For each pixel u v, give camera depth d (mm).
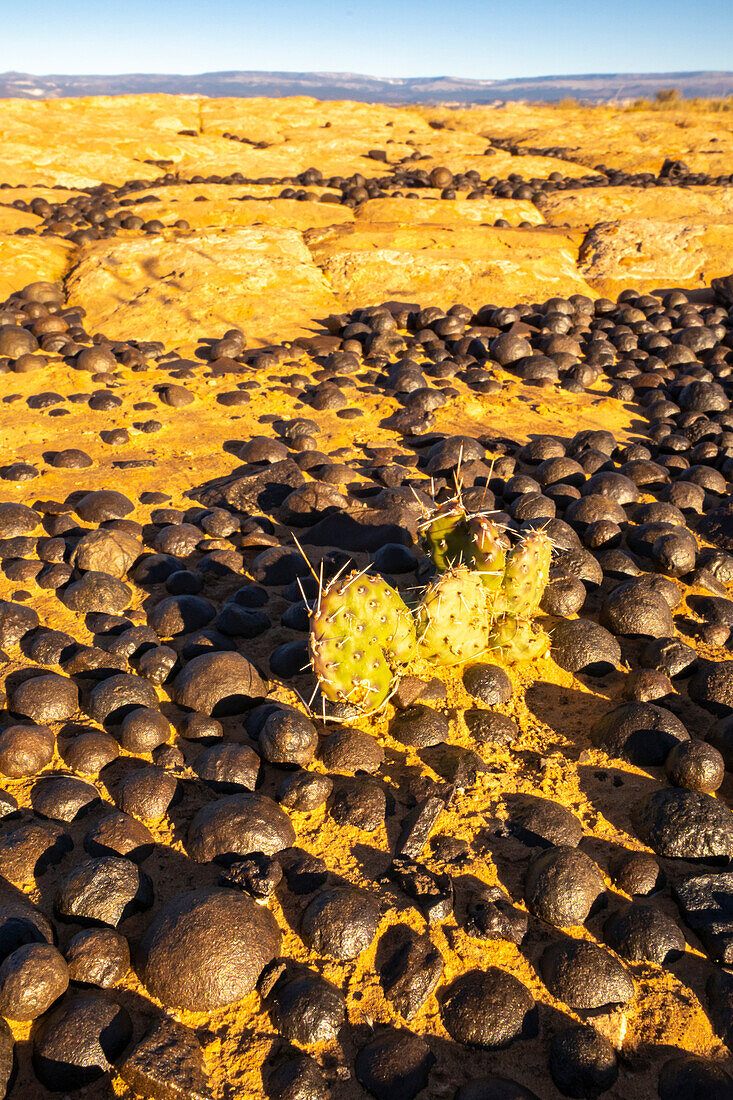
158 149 19047
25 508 5117
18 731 3234
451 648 3477
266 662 3824
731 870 2756
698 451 6074
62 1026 2230
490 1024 2262
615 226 12164
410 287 10508
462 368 7957
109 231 12344
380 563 4504
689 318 9086
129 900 2611
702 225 12039
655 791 3045
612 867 2775
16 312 9078
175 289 10023
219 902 2504
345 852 2834
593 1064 2152
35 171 16797
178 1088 2100
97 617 4121
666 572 4559
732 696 3521
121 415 6910
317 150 19688
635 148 19656
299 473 5566
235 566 4594
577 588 4195
